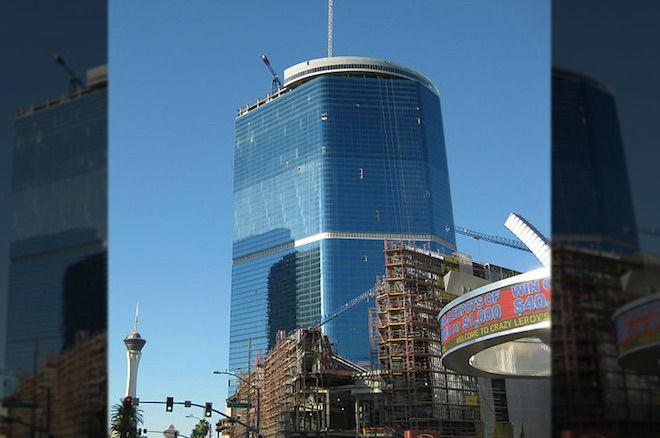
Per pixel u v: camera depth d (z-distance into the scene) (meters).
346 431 123.00
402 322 117.31
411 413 110.00
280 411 131.75
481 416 113.38
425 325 116.50
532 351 70.25
